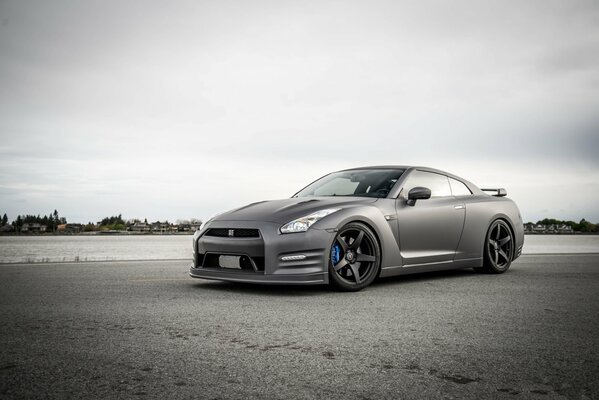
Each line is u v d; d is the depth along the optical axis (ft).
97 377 6.33
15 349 7.56
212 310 10.82
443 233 16.80
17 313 10.27
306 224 13.44
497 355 7.48
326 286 14.78
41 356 7.20
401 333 8.82
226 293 13.32
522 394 5.92
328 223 13.64
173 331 8.81
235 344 7.98
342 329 9.10
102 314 10.23
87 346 7.76
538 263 23.03
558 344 8.11
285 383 6.20
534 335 8.71
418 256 15.94
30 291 13.24
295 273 13.20
